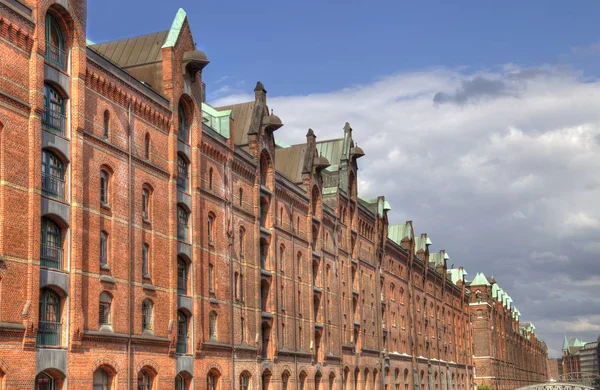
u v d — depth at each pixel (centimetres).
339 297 7156
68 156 3575
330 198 7288
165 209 4406
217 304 4953
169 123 4500
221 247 5069
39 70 3353
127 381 3897
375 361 8106
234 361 5112
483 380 14812
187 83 4712
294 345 6084
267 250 5831
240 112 6062
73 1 3647
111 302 3847
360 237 8006
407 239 9938
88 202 3712
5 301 3102
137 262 4091
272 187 5900
